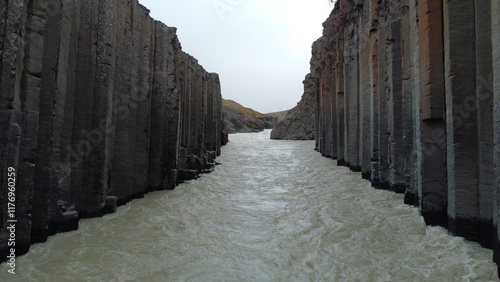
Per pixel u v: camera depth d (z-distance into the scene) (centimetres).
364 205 935
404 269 530
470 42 601
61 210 690
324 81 2164
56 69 644
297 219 862
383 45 1128
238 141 3180
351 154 1505
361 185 1205
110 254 597
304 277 520
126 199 985
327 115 2041
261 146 2728
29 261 542
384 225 754
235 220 860
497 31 481
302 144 2780
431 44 701
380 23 1148
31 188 568
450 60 618
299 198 1105
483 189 569
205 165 1694
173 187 1238
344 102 1689
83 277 503
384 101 1120
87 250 610
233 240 703
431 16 704
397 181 1020
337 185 1256
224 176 1561
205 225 810
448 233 633
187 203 1035
